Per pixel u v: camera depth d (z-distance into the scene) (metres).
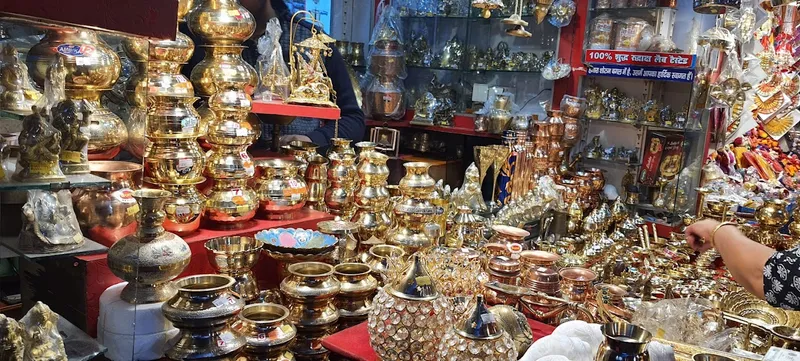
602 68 3.77
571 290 1.74
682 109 3.72
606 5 3.87
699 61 3.45
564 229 3.24
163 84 1.54
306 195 1.93
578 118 3.90
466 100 4.72
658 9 3.75
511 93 4.47
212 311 1.26
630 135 3.98
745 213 2.94
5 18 1.03
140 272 1.29
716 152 3.60
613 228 3.49
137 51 1.32
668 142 3.65
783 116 3.56
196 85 1.76
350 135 3.06
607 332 1.15
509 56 4.44
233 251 1.54
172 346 1.29
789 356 1.34
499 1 3.09
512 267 1.73
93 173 1.26
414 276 1.26
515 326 1.38
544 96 4.38
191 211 1.60
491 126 4.22
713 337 1.59
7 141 1.05
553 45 4.30
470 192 2.85
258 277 1.83
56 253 1.15
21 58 1.07
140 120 1.35
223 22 1.72
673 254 2.70
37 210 1.12
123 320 1.29
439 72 4.81
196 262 1.61
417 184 1.96
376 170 2.09
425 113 4.59
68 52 1.14
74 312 1.24
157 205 1.34
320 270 1.55
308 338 1.51
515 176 3.43
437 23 4.78
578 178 3.68
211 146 1.80
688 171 3.57
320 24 2.80
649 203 3.72
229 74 1.73
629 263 2.45
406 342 1.22
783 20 3.52
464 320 1.15
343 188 2.10
